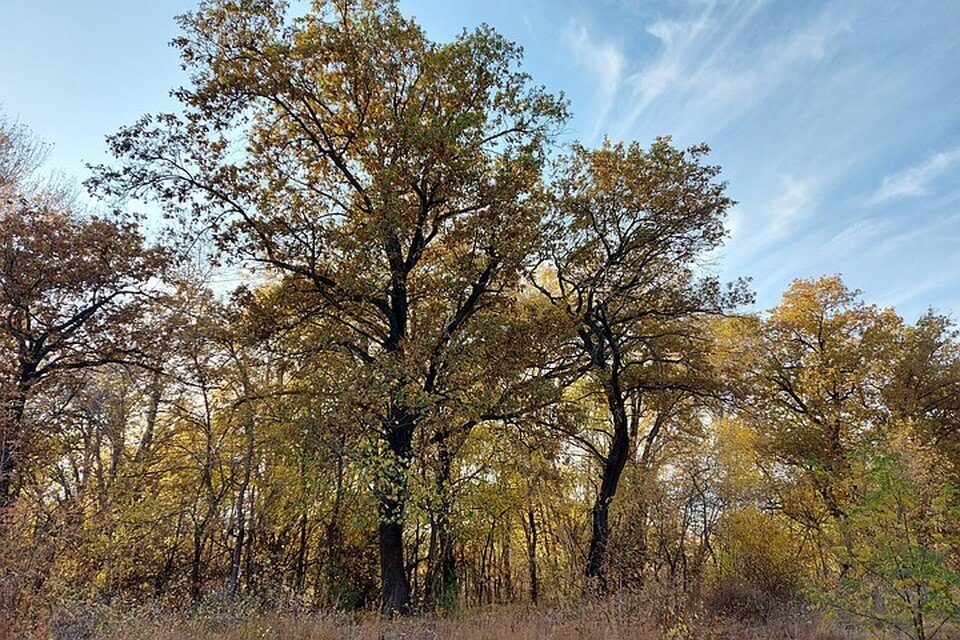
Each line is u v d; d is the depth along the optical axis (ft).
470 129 52.31
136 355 59.11
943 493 25.25
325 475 49.32
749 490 60.90
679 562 51.11
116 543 46.70
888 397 77.66
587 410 61.26
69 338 59.36
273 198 52.60
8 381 51.01
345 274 48.78
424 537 62.39
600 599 37.45
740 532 55.01
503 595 75.25
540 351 51.70
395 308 54.29
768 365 82.53
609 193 60.59
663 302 63.05
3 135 65.36
